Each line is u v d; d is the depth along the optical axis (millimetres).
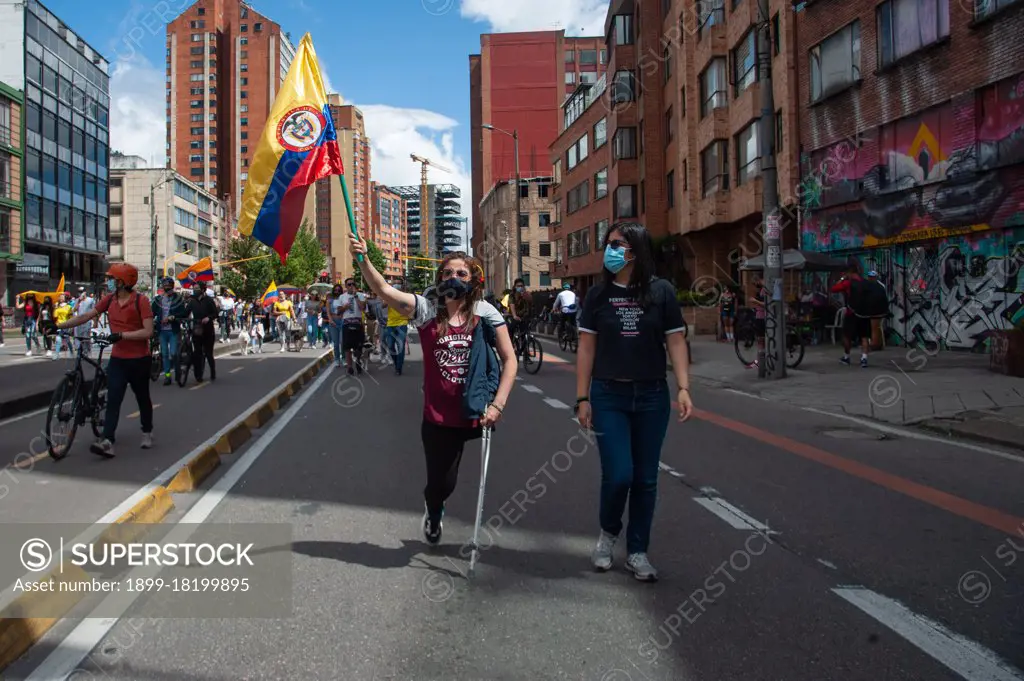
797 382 13391
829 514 5477
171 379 14297
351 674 3166
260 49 111812
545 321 40469
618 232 4180
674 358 4254
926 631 3529
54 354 22375
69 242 53500
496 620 3689
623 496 4215
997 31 15219
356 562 4523
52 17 51281
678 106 31219
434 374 4434
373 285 4379
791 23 22000
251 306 29844
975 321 16234
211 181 111500
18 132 46875
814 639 3451
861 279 15031
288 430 9344
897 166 18250
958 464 7129
